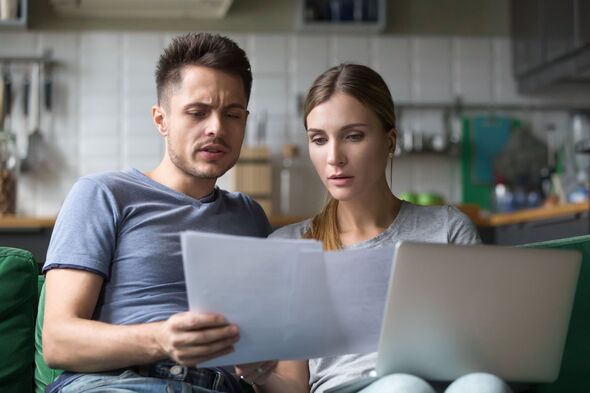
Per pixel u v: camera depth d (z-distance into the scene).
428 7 5.71
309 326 1.47
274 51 5.58
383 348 1.49
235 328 1.41
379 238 1.87
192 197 1.88
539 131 5.72
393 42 5.67
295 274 1.43
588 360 1.94
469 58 5.72
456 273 1.47
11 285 1.84
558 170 5.62
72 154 5.40
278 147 5.56
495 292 1.50
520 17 5.56
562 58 5.00
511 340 1.55
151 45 5.48
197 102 1.78
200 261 1.37
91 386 1.59
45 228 4.14
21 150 5.32
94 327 1.57
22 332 1.86
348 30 5.55
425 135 5.68
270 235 1.97
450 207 1.93
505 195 5.55
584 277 1.97
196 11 5.34
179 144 1.81
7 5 5.18
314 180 5.55
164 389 1.61
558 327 1.58
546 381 1.63
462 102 5.71
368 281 1.49
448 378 1.56
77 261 1.68
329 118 1.80
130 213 1.79
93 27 5.44
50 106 5.35
